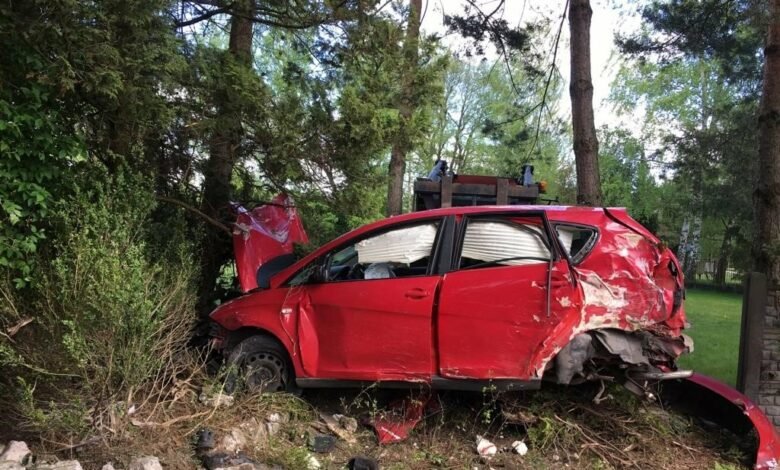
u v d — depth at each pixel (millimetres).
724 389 4742
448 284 4188
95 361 3652
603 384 4297
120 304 3600
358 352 4348
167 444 3785
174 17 5293
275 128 5453
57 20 3527
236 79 5117
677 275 4184
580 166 7641
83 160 4070
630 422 4453
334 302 4414
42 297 3773
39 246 3977
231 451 3850
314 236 6805
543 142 23203
